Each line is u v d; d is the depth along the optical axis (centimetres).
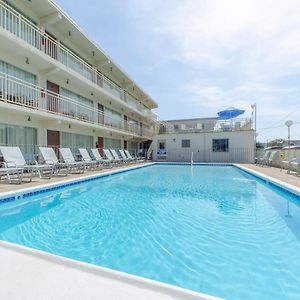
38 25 1249
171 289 196
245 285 271
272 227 480
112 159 1633
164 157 2644
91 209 623
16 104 1023
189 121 3534
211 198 756
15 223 507
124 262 328
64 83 1491
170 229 468
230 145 2405
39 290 196
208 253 358
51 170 1022
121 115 2552
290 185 785
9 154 859
